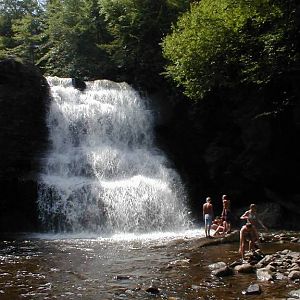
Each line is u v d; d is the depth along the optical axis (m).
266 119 26.02
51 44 42.16
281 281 11.41
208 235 19.52
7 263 14.25
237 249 16.61
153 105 31.58
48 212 22.59
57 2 42.53
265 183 26.91
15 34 48.25
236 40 24.94
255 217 17.06
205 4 26.19
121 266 13.70
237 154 27.59
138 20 34.44
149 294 10.41
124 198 23.11
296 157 26.59
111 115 29.16
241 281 11.56
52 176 24.20
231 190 27.39
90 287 11.18
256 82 24.20
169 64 31.61
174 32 27.97
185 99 29.91
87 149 26.78
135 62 33.88
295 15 22.09
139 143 29.88
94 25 38.19
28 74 26.62
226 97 27.69
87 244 18.23
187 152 29.36
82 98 29.11
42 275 12.53
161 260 14.64
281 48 22.78
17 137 25.12
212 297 10.12
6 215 23.41
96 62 37.06
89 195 22.69
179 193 26.05
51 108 27.27
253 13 23.44
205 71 25.25
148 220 23.48
